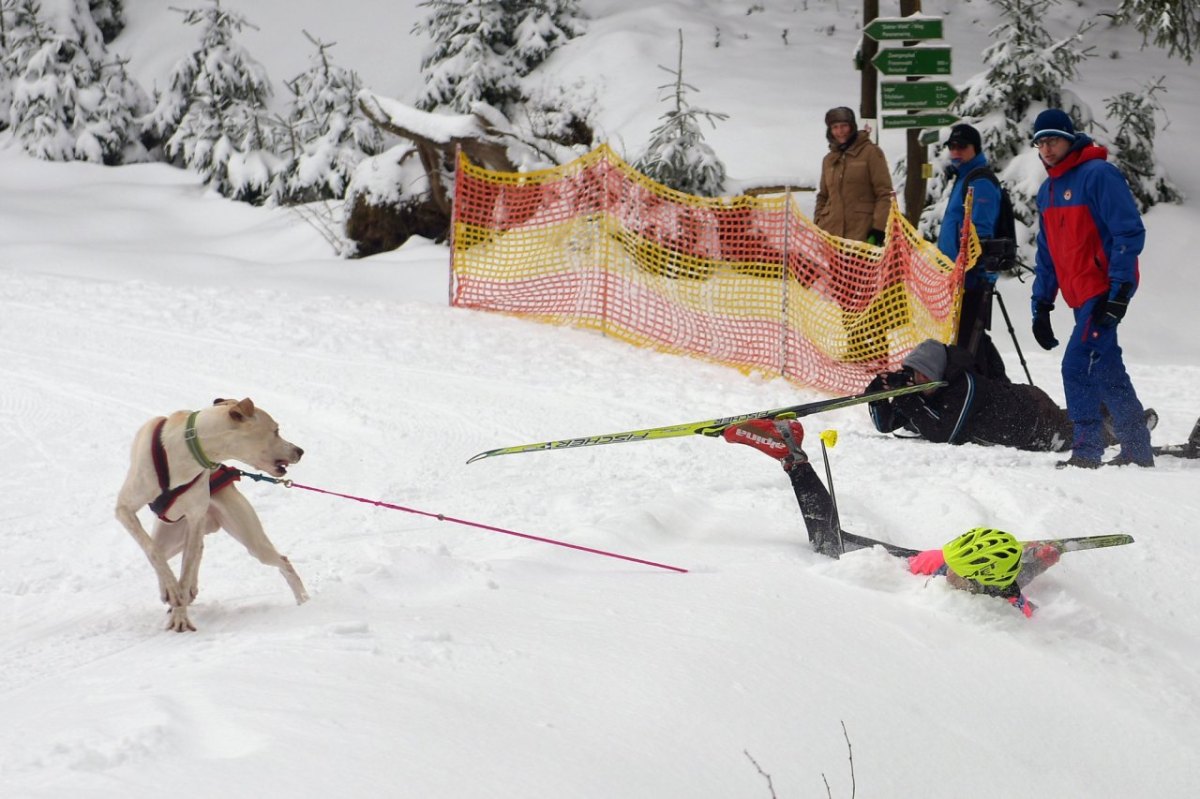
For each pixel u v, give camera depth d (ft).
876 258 30.07
